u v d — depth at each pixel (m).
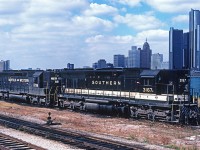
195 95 28.66
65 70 41.00
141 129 24.00
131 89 30.81
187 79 27.84
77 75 38.22
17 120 27.31
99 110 34.03
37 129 22.28
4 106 43.50
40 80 44.53
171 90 27.08
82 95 37.25
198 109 27.38
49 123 26.02
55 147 16.23
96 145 15.90
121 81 31.95
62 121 28.23
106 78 33.84
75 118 30.66
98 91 34.91
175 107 26.83
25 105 45.44
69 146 16.39
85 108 36.25
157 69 28.80
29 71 47.38
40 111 36.78
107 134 21.91
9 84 53.38
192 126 25.86
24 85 48.38
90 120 29.31
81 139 18.27
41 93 43.84
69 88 39.59
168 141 19.20
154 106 28.28
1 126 24.20
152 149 16.31
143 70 30.22
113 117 31.72
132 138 20.19
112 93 33.03
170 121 26.89
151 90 28.66
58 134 19.98
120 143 17.34
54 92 42.12
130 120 29.06
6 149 15.06
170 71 27.36
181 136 21.22
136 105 30.34
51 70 44.03
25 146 16.03
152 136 20.98
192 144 18.47
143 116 29.83
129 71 31.14
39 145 16.84
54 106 42.34
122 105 31.86
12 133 20.98
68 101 39.53
